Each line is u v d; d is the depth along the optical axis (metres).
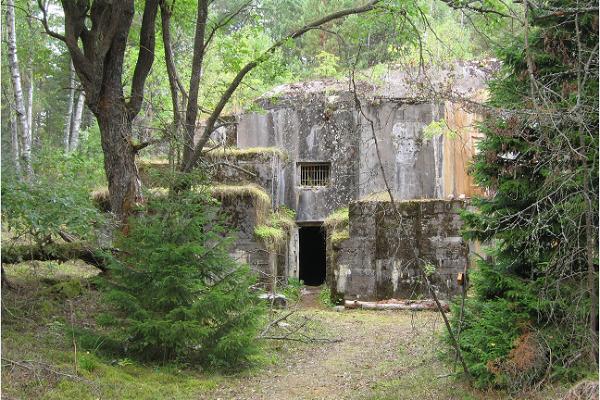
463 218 9.02
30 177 10.01
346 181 21.44
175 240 10.12
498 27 11.34
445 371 9.77
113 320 9.86
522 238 8.40
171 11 13.81
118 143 12.90
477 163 8.88
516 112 7.38
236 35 14.06
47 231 9.71
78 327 10.23
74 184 10.97
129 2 12.48
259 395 9.13
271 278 18.14
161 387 8.94
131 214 12.74
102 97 12.85
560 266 7.80
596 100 7.53
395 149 21.12
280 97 21.88
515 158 8.68
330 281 19.12
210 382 9.46
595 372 7.63
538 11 8.51
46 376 8.25
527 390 8.02
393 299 17.83
